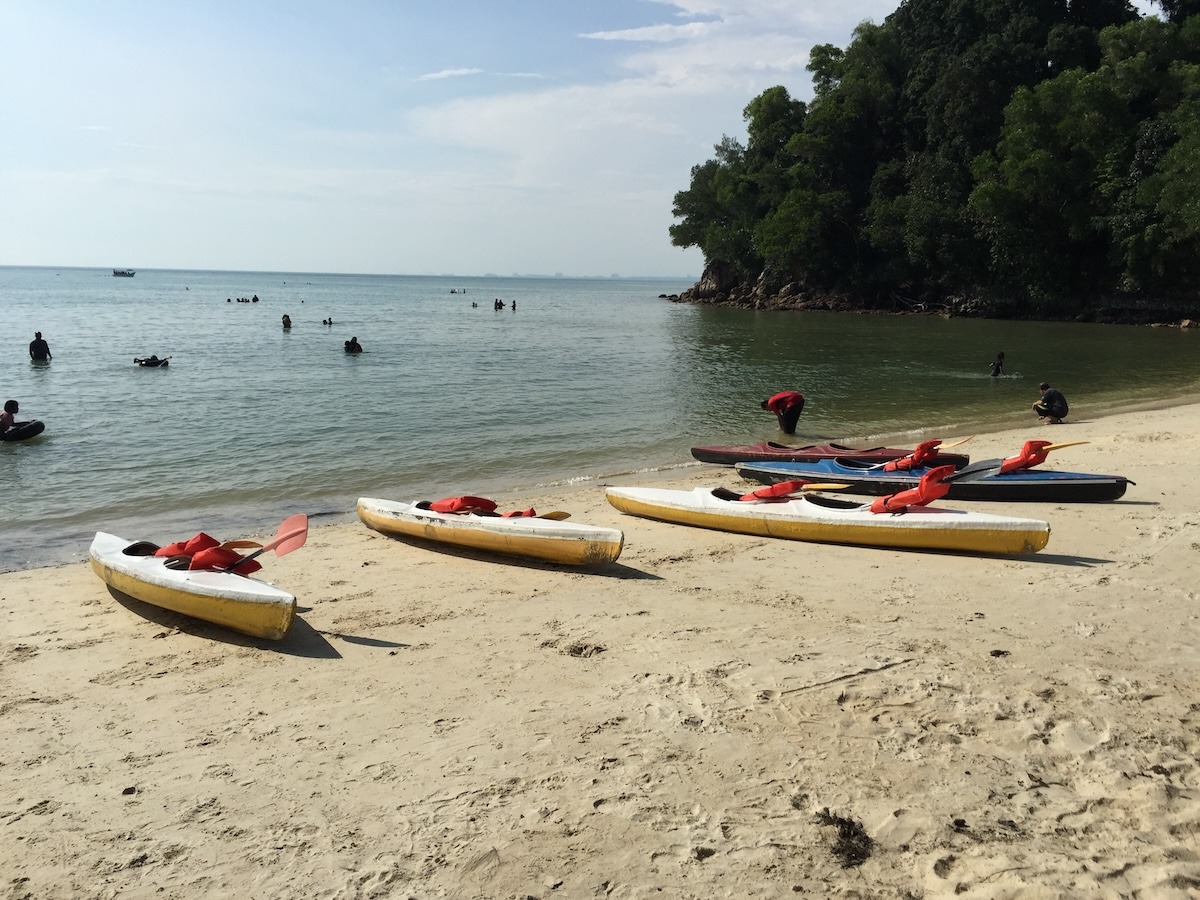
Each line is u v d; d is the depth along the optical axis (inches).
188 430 663.1
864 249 2923.2
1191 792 156.3
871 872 137.4
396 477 521.0
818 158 2982.3
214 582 261.7
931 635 238.7
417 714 199.3
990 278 2522.1
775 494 381.4
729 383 985.5
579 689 209.5
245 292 4734.3
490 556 341.1
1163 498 406.6
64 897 137.6
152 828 156.4
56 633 262.8
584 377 1037.2
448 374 1055.0
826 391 927.7
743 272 3412.9
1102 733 178.5
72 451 581.0
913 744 175.9
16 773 178.1
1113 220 2170.3
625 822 152.3
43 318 2117.4
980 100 2581.2
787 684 205.6
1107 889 130.4
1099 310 2293.3
